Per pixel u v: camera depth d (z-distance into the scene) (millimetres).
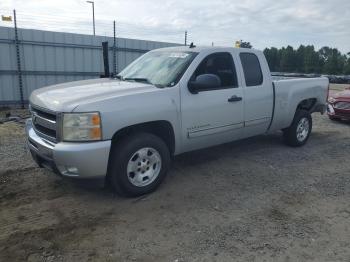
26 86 12156
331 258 3223
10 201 4230
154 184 4520
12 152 6172
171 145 4750
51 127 4016
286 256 3232
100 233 3553
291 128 6824
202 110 4898
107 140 3924
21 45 11797
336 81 37500
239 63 5512
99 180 4027
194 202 4316
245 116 5598
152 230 3633
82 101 3895
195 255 3211
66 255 3172
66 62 12805
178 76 4730
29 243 3340
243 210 4137
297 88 6625
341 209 4242
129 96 4133
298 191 4758
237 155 6336
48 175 5062
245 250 3309
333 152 6770
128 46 13961
